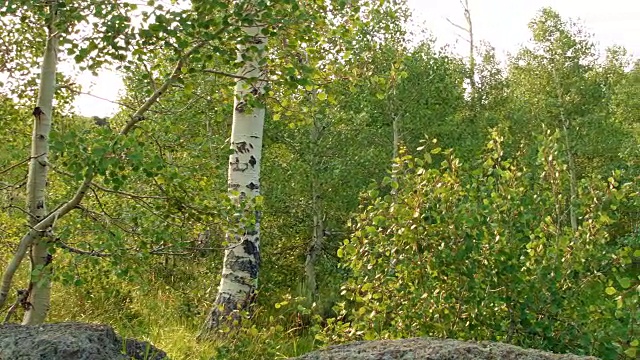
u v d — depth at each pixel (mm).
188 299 8414
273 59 5090
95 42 4191
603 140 24734
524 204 5156
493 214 5027
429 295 5062
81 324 4184
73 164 3887
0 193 5219
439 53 16703
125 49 4160
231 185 7875
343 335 5516
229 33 4352
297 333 8539
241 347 5832
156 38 4168
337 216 13297
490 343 3889
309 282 11797
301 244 12984
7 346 3676
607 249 5227
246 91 7727
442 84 15422
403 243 5188
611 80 32562
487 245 5000
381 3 6863
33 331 3943
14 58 6176
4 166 5523
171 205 4887
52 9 4215
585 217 5320
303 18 4512
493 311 5055
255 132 7914
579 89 24828
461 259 4941
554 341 4910
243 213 5469
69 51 4207
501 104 24500
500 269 4953
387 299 5375
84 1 4137
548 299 4898
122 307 7102
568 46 24984
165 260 8523
